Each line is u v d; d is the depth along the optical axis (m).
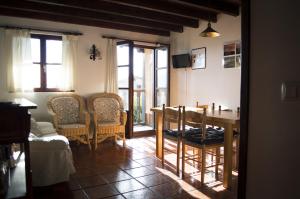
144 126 6.41
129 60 5.26
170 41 5.78
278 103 1.50
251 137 1.64
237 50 4.22
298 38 1.40
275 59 1.50
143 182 2.99
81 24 4.70
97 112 4.83
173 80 5.75
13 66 4.27
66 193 2.67
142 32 5.33
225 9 3.97
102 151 4.35
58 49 4.79
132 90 5.32
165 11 4.04
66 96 4.68
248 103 1.64
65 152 2.77
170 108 3.59
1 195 1.93
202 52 4.95
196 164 3.66
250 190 1.66
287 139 1.47
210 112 3.51
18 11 4.13
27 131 1.88
